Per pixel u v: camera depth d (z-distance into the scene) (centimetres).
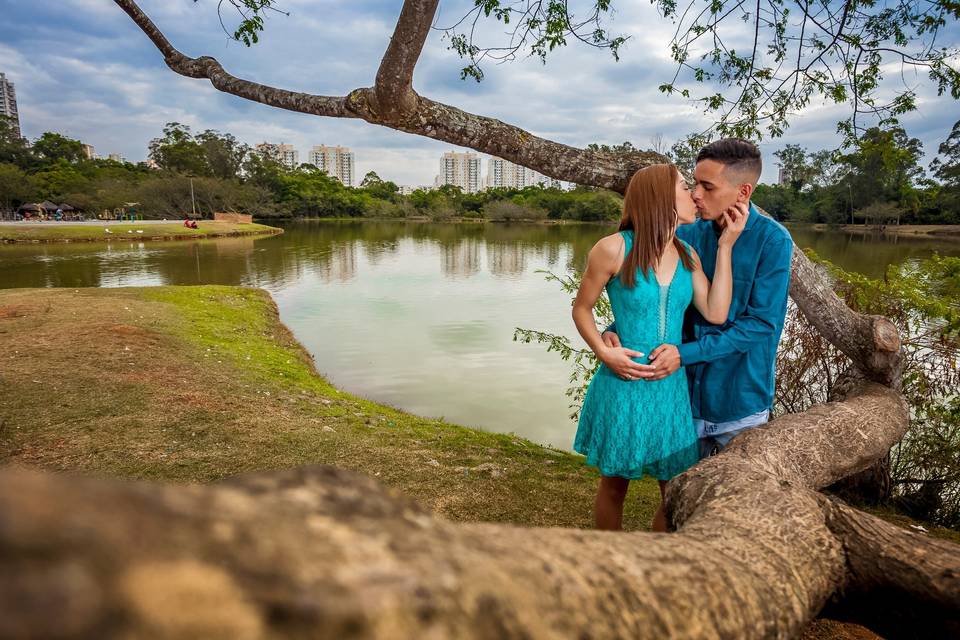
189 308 1360
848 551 125
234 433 539
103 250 3609
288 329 1411
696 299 235
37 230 4419
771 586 94
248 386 754
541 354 1198
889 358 312
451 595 41
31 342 828
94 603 21
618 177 305
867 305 447
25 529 22
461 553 49
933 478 451
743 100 418
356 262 3119
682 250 226
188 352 910
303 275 2523
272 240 4966
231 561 31
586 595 58
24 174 7194
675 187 214
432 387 974
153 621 23
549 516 398
